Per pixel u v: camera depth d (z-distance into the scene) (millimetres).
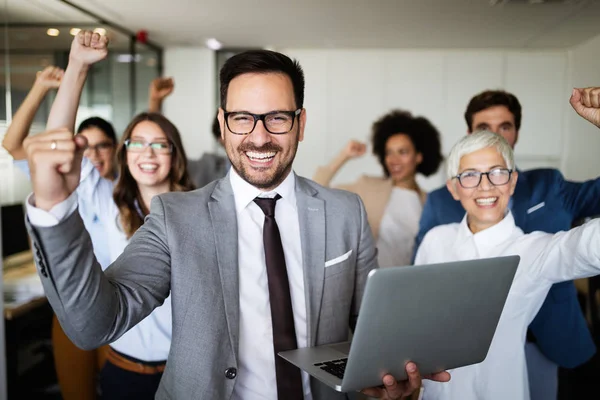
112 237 1838
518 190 1897
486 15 3045
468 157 1415
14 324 2332
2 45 2482
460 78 4203
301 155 4590
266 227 1127
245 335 1086
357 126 4492
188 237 1040
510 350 1348
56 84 1931
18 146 1963
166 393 1067
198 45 4496
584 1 2582
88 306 778
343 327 1170
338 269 1164
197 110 4711
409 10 3096
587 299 2428
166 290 1037
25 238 2770
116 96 4020
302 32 3812
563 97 3213
